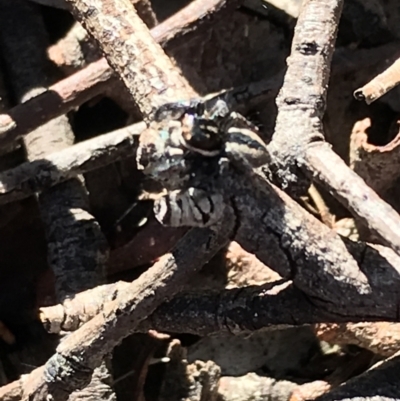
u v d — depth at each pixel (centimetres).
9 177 6
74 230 6
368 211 5
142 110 5
